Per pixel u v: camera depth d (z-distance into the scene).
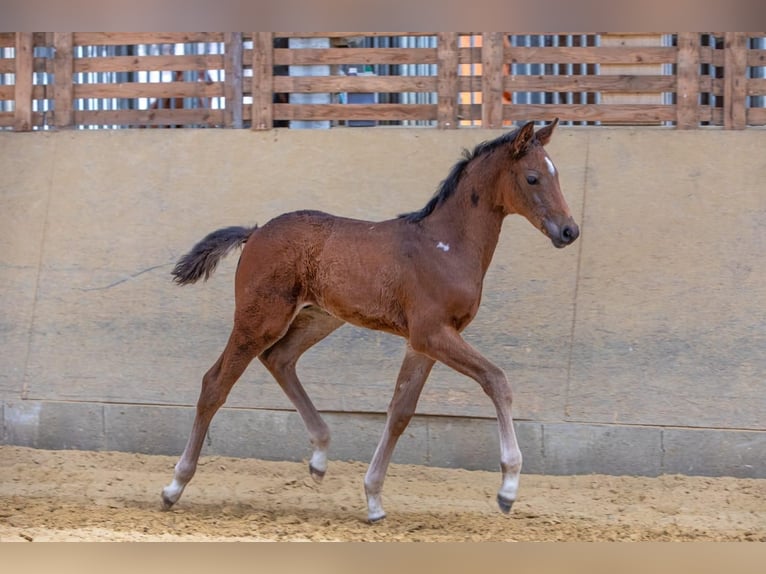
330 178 7.09
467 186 5.27
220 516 5.45
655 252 6.76
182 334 6.97
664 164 6.91
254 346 5.51
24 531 4.87
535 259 6.82
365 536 5.03
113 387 6.95
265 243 5.48
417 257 5.20
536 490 6.21
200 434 5.56
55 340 7.08
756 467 6.41
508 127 7.23
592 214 6.86
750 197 6.79
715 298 6.64
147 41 7.52
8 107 8.40
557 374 6.62
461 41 7.97
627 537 5.06
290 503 5.85
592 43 8.15
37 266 7.23
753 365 6.52
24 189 7.37
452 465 6.64
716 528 5.33
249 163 7.21
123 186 7.30
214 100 8.62
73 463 6.61
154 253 7.14
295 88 7.35
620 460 6.51
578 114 7.15
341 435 6.73
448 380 6.66
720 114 7.12
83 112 7.64
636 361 6.60
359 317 5.36
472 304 5.21
